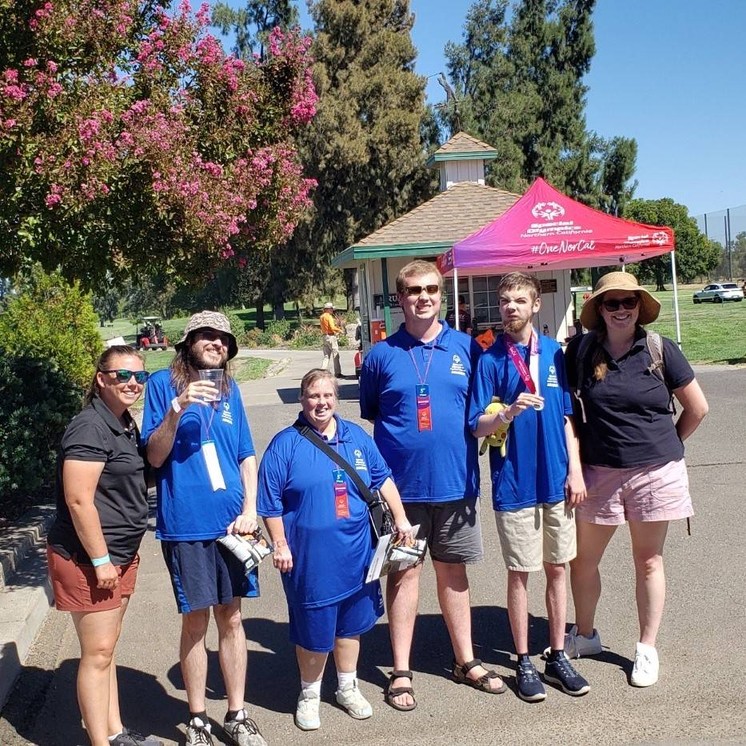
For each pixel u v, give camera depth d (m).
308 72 8.49
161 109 7.20
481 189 18.78
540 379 4.01
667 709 3.81
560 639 4.12
